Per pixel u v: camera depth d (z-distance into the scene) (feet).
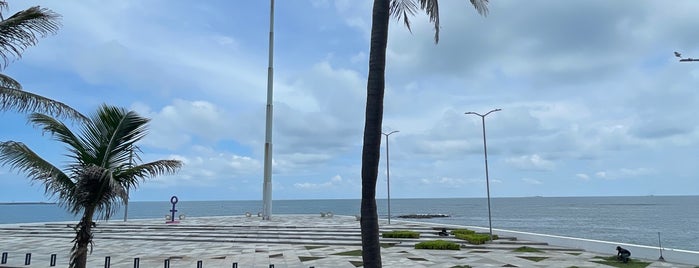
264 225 123.03
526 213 446.60
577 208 586.45
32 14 32.60
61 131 37.29
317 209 539.70
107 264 55.42
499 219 333.83
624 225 263.29
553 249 81.41
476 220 317.42
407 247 84.43
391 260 67.56
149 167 38.50
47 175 36.17
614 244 74.08
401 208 614.75
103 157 37.73
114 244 89.04
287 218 163.53
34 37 33.40
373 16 28.48
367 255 26.53
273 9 155.63
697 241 166.50
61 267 58.85
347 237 100.17
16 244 85.81
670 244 155.63
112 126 38.19
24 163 35.60
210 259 68.80
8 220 177.99
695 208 547.90
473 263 64.59
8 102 33.42
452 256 72.02
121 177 37.88
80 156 37.70
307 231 109.50
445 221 297.74
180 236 101.24
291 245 88.99
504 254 74.69
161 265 62.44
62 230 109.81
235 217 169.27
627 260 66.23
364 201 26.96
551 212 467.11
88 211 37.09
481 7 36.19
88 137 37.91
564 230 222.07
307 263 65.05
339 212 443.32
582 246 80.59
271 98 152.76
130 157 39.04
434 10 32.99
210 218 160.25
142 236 101.19
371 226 26.66
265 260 67.92
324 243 91.81
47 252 74.23
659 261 66.85
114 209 38.22
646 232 210.59
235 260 67.82
